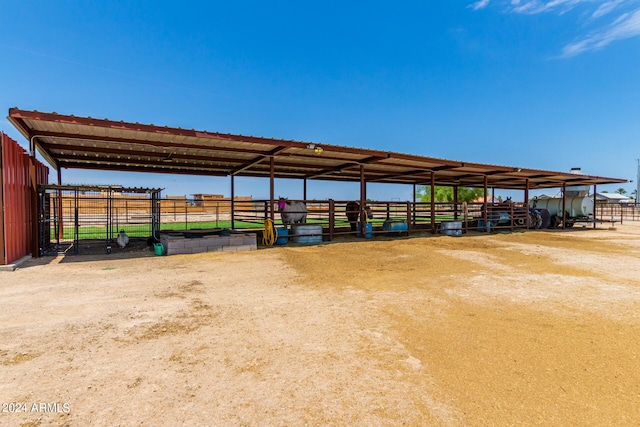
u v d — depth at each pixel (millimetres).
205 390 2377
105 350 2994
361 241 11664
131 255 8484
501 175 16312
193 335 3363
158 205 11508
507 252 9305
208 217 26359
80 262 7445
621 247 10602
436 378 2568
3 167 6547
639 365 2785
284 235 10602
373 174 16078
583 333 3473
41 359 2803
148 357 2871
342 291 5113
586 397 2316
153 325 3619
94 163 12352
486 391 2389
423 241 11719
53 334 3336
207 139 8547
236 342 3207
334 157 11453
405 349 3080
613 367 2750
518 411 2150
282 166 13266
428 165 13555
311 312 4109
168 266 7020
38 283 5441
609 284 5633
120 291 4996
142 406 2176
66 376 2537
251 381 2506
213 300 4586
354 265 7234
